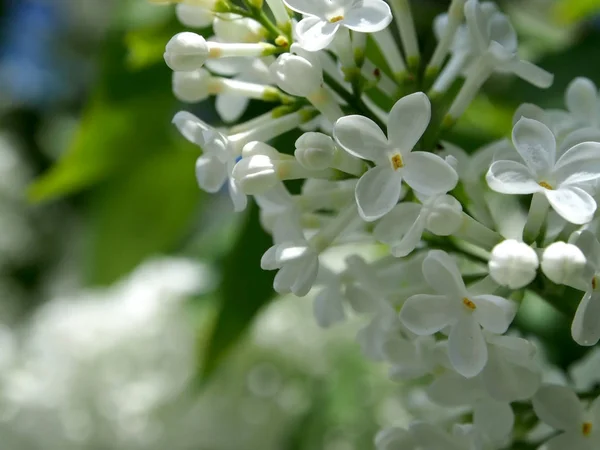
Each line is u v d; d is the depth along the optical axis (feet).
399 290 0.83
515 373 0.77
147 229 1.31
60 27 1.85
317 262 0.79
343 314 0.85
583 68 1.06
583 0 1.16
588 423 0.79
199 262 1.33
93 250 1.33
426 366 0.80
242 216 1.06
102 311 1.21
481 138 1.03
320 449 1.11
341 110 0.82
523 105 0.81
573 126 0.83
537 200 0.77
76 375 1.15
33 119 1.88
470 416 0.86
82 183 1.28
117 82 1.14
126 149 1.22
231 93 0.83
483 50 0.82
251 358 1.16
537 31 1.18
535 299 0.99
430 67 0.85
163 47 1.07
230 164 0.80
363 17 0.78
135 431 1.13
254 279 1.03
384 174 0.76
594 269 0.75
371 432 1.11
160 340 1.17
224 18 0.82
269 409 1.14
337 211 0.85
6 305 1.69
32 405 1.14
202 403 1.13
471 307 0.76
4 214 1.73
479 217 0.83
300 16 0.85
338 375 1.14
